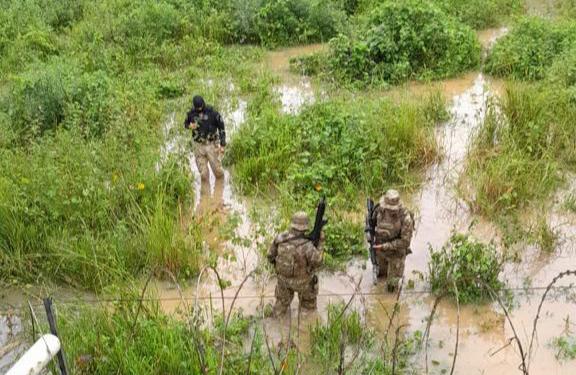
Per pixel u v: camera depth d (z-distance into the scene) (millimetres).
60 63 14211
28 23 17547
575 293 8195
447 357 7277
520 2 19031
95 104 12539
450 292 8070
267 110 12383
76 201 9398
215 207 10258
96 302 8328
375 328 7715
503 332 7637
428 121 12164
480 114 12898
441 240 9281
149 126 12297
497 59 14969
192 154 11602
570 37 15164
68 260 8805
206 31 17406
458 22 16500
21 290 8719
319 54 15617
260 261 8859
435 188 10508
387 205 7879
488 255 8266
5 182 9703
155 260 8781
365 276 8656
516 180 10055
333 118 11734
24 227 9227
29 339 7672
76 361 6867
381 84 14211
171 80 14633
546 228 9078
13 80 13945
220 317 7723
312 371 7074
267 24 17203
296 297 8398
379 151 10977
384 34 15258
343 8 18984
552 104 11852
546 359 7207
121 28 16953
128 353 6938
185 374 6777
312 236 7574
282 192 10039
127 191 9852
